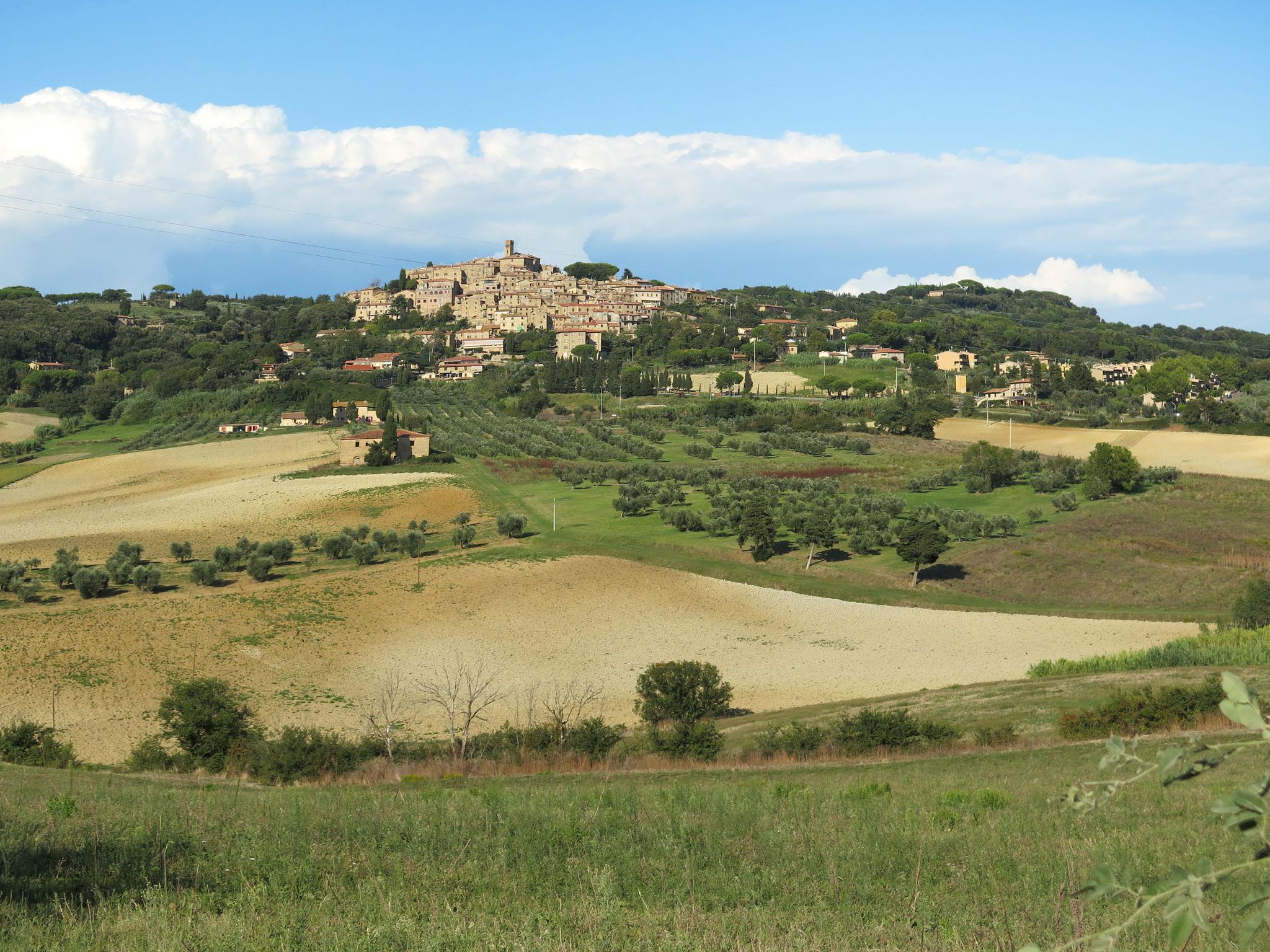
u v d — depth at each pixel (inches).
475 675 2952.8
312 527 5378.9
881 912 639.1
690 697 2317.9
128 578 4015.8
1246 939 170.7
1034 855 768.3
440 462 6786.4
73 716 2596.0
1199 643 2529.5
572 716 2502.5
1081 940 187.0
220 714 1845.5
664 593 3791.8
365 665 3053.6
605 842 829.2
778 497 5334.6
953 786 1227.2
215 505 5930.1
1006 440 6993.1
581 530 4889.3
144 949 558.6
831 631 3316.9
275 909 655.1
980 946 558.9
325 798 1074.1
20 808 951.6
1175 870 181.5
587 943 575.8
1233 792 179.2
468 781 1534.2
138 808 975.6
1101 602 3585.1
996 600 3681.1
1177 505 4808.1
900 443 7027.6
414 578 3964.1
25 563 4443.9
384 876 748.6
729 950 567.2
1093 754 1494.8
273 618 3464.6
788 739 1786.4
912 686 2674.7
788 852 797.9
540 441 7460.6
